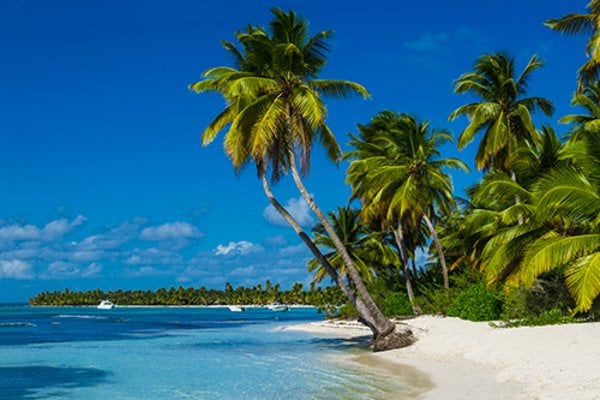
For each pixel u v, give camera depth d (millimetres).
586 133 20656
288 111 28297
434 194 40719
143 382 20641
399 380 19188
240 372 22922
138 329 59312
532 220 26094
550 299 30922
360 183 43000
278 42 29375
